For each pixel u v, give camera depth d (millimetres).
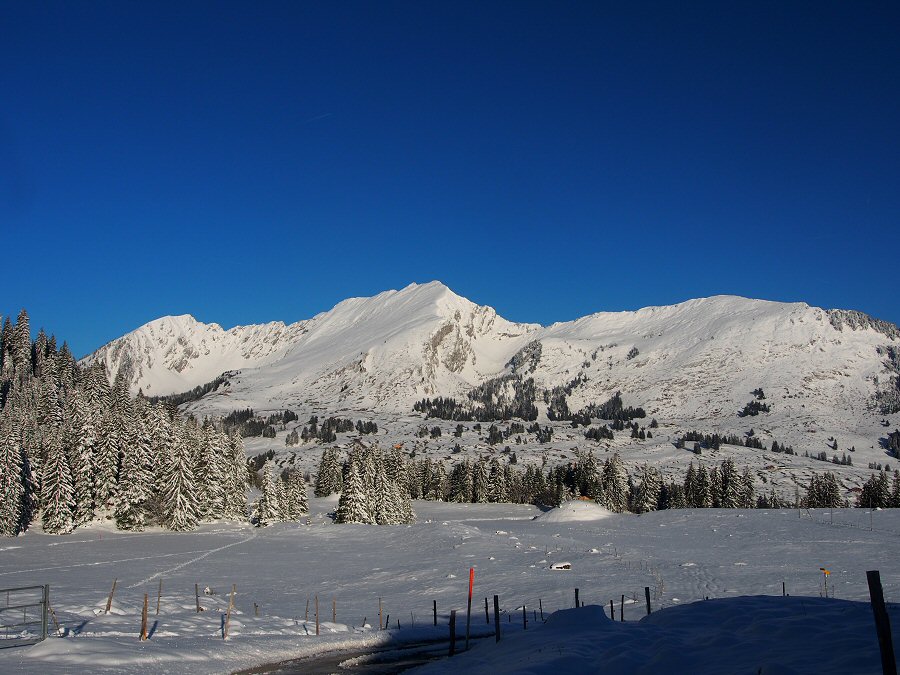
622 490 158125
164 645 27719
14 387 135875
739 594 48062
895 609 21484
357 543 91375
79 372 155125
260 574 63250
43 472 94062
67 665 23016
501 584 55656
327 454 188250
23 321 157000
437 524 101188
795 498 196500
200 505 112000
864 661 15938
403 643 34250
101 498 97750
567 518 127500
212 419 119750
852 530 90750
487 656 24250
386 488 119125
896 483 142375
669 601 45125
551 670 18719
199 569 64625
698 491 156625
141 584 53031
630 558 69938
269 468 117000
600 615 26984
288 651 30578
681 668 17906
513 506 172125
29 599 40688
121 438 100125
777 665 15633
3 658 23516
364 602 49312
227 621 33562
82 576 56906
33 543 82000
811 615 22281
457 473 190875
